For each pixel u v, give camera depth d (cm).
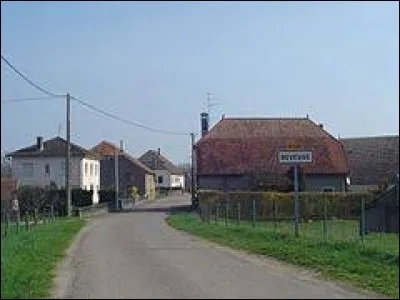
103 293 1432
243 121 7394
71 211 5619
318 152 6919
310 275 1725
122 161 10581
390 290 1449
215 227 3750
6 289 1362
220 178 6781
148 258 2195
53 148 8456
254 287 1501
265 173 6350
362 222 2202
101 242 2941
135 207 7756
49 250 2453
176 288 1491
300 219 5044
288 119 7456
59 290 1495
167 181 13862
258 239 2806
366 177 7644
